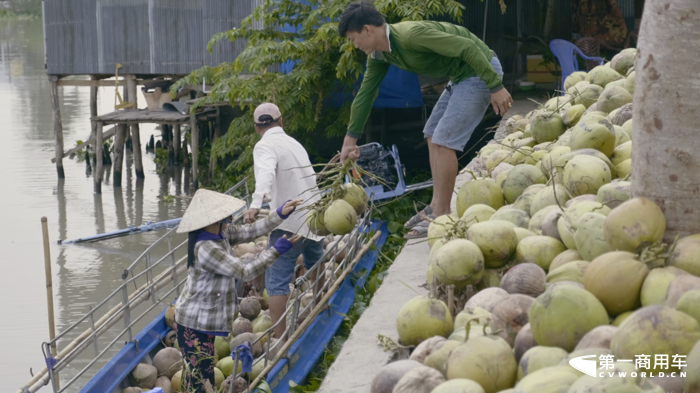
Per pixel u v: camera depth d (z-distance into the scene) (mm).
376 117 16672
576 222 3518
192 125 17328
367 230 8211
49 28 18766
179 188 18344
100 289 10883
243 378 6012
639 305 2729
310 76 13422
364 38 4906
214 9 17828
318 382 5984
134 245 13266
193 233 5039
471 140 15680
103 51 18562
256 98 13602
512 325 2918
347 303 7422
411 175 15688
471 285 3625
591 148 4438
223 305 5090
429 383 2600
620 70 7164
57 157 19031
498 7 15578
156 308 9758
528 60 14898
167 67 18281
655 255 2762
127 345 6414
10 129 24609
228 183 17000
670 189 2977
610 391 2014
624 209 2953
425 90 15539
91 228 14469
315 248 6473
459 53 4754
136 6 18203
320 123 14953
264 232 5309
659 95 2992
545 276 3369
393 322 3979
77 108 28734
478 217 4305
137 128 19125
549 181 4488
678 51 2932
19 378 7973
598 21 13016
